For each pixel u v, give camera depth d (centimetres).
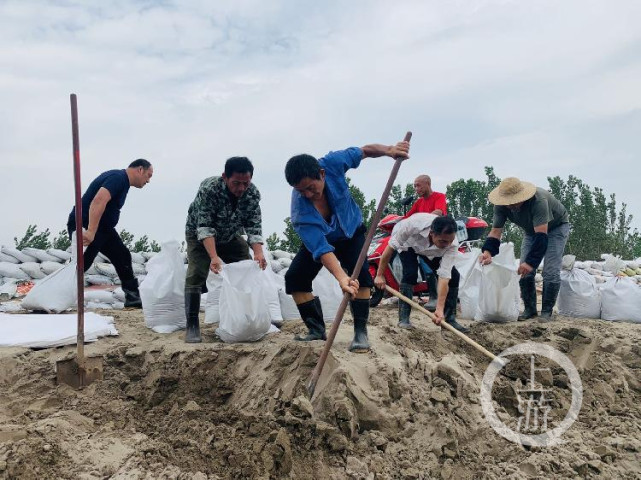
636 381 580
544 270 688
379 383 448
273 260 966
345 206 474
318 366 432
